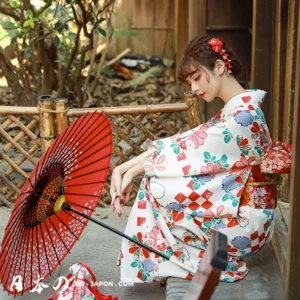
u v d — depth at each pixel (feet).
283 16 11.57
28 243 9.45
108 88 21.47
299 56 8.50
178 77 9.44
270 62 12.81
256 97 9.39
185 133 9.82
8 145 13.17
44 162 9.07
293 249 9.05
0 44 17.25
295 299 9.20
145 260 9.66
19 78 17.76
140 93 21.22
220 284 9.66
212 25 16.57
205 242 9.57
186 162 9.42
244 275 9.81
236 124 9.17
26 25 15.29
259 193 9.50
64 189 9.62
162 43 24.06
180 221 9.48
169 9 23.61
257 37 12.72
